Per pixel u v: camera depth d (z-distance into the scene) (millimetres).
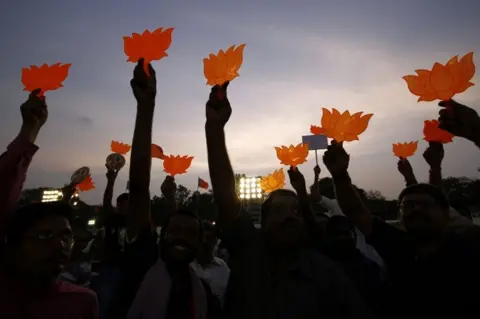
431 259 2000
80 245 4082
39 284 1752
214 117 2033
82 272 4008
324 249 2629
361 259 2750
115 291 2326
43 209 1777
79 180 3557
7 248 1729
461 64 1812
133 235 2398
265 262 1807
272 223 1840
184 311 2145
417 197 2053
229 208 1945
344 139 2340
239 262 1826
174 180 3801
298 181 2822
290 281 1754
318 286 1715
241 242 1878
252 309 1653
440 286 1891
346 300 1675
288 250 1852
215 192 1966
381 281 2506
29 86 1993
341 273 1783
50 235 1742
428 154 3162
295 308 1647
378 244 2273
